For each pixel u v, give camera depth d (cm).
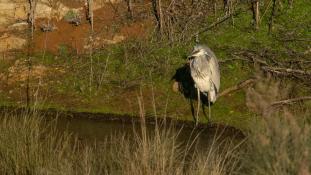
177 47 1775
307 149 829
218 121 1510
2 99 1658
